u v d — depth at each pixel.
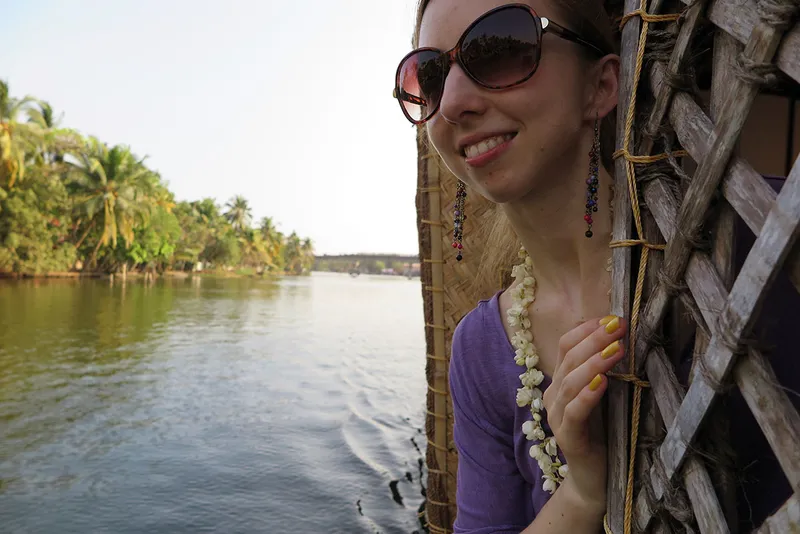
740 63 0.63
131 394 11.47
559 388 0.89
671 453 0.74
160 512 6.00
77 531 5.53
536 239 1.06
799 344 0.78
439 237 3.07
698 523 0.71
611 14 1.05
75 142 51.75
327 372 15.01
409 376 14.81
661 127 0.80
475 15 0.96
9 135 39.84
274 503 6.27
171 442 8.45
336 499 6.37
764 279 0.59
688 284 0.73
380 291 73.19
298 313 34.50
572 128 0.93
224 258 94.81
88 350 16.64
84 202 51.06
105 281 58.31
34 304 29.94
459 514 1.20
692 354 0.81
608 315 0.93
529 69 0.89
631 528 0.84
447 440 3.26
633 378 0.83
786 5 0.57
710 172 0.68
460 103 0.92
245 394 11.91
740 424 0.79
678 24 0.79
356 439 8.83
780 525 0.58
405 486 6.81
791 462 0.57
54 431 8.83
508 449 1.15
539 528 0.97
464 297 3.05
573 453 0.89
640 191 0.84
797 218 0.56
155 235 61.22
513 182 0.93
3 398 10.71
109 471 7.21
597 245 1.00
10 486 6.65
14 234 42.88
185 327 23.86
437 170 3.05
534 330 1.09
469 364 1.17
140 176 58.09
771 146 1.70
